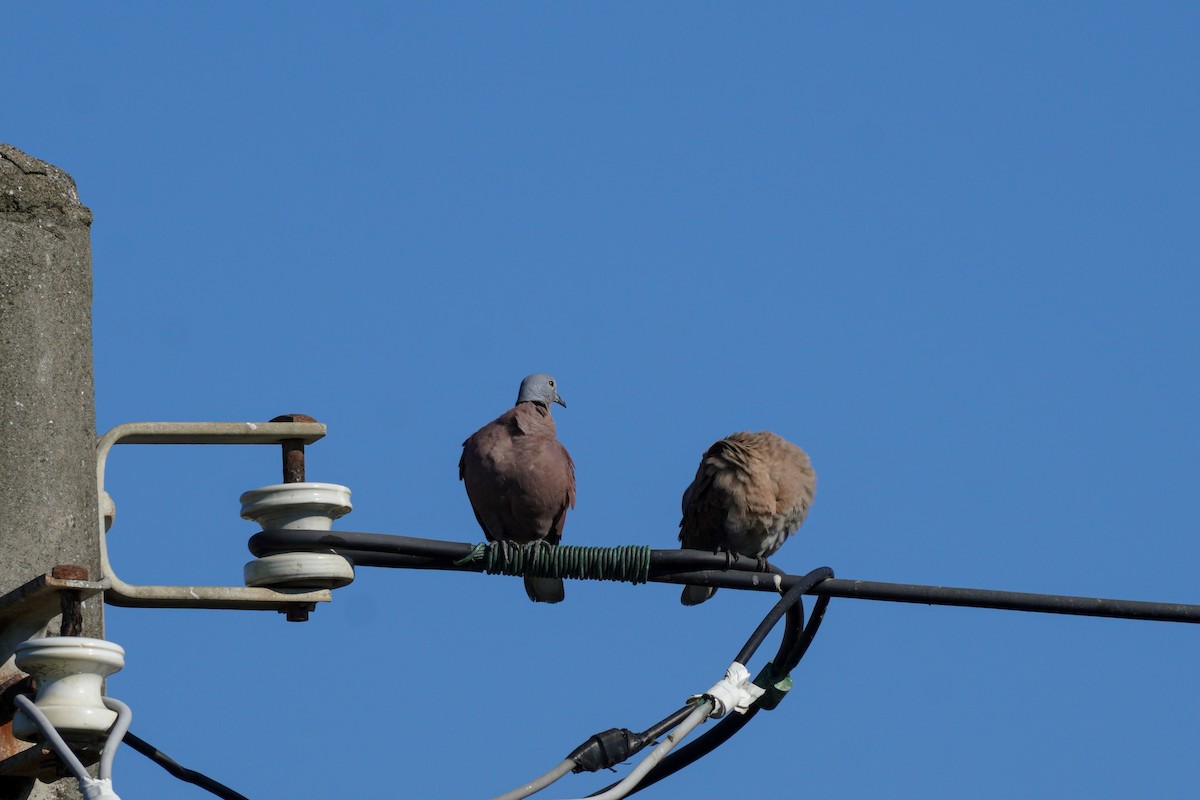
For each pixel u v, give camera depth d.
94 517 11.27
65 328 11.42
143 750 11.02
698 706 10.41
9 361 11.07
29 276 11.30
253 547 11.37
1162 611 12.60
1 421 10.94
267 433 11.84
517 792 9.74
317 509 11.56
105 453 11.60
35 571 10.76
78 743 9.31
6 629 10.38
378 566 11.79
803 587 11.60
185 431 11.78
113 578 11.14
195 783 11.06
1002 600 12.38
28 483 10.91
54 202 11.55
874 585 12.18
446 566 11.96
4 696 9.94
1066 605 12.49
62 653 9.20
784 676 12.29
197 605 11.30
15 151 11.51
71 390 11.34
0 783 9.79
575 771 10.01
